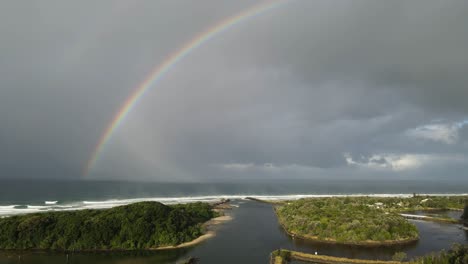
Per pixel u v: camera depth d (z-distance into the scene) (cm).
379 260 8444
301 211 14250
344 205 15662
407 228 11375
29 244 8919
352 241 10288
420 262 7125
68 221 9619
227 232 11956
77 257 8450
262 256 8856
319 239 10769
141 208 11106
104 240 9131
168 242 9594
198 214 14638
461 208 19900
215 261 8350
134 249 9169
